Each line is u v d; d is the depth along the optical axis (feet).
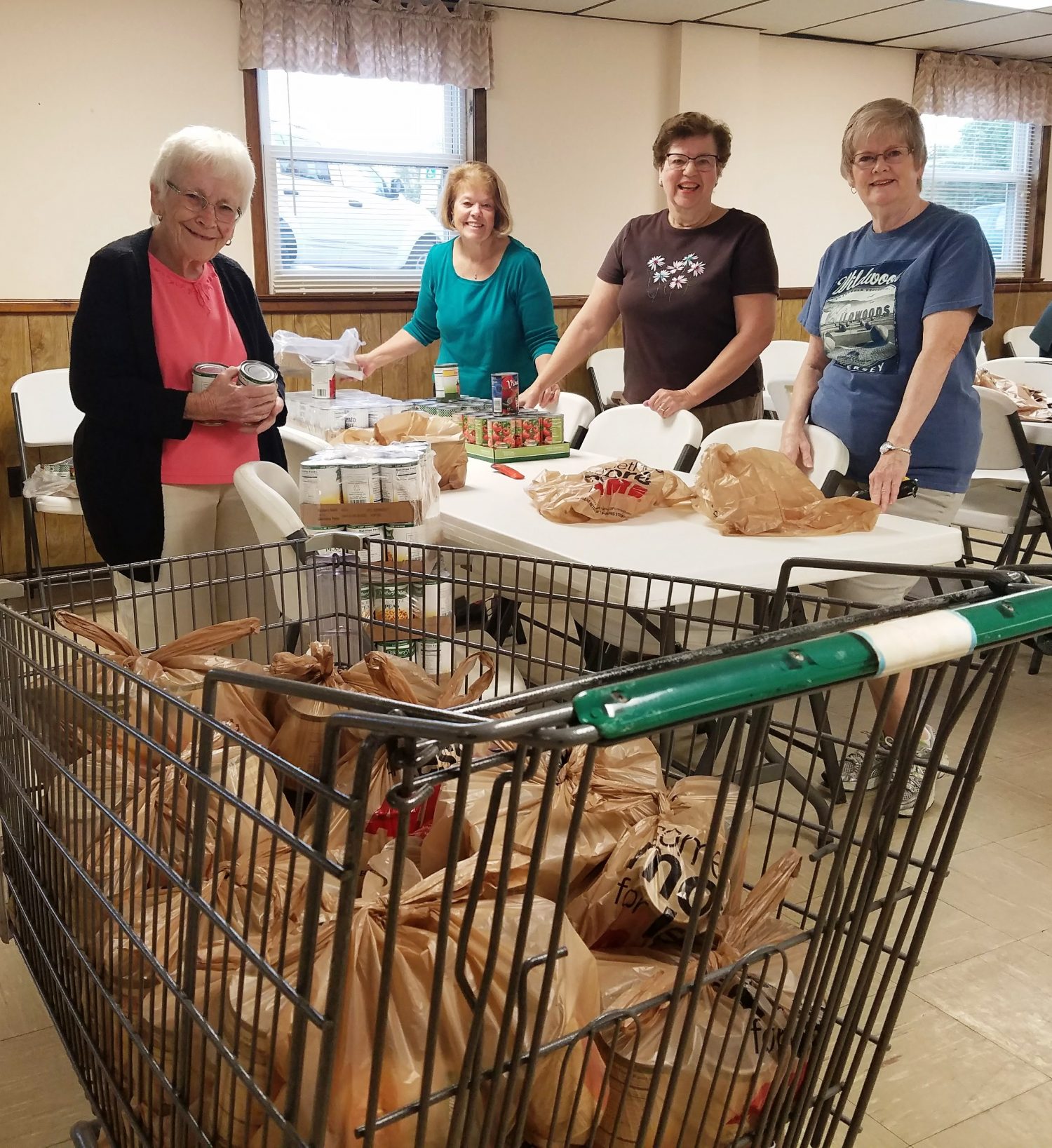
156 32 15.46
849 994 5.41
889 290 8.27
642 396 11.15
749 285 10.18
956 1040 5.26
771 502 6.90
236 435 7.79
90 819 3.54
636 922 3.47
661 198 20.62
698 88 19.99
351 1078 2.68
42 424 14.32
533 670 5.96
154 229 7.63
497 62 18.31
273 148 16.93
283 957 2.50
